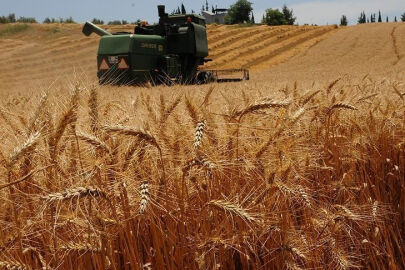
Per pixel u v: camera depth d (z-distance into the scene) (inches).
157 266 104.3
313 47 2399.1
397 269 144.5
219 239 107.1
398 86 249.6
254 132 132.9
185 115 118.0
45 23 2827.3
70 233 101.3
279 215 117.6
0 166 96.5
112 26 2551.7
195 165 105.1
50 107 107.0
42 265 97.2
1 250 89.4
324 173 158.1
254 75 1346.0
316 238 125.1
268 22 4943.4
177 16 818.2
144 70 736.3
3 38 2504.9
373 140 182.9
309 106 176.1
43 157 96.9
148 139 98.5
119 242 109.2
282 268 116.5
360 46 2301.9
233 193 114.5
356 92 218.5
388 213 166.6
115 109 132.8
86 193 89.0
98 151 105.3
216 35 2842.0
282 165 118.5
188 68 821.2
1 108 124.3
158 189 104.9
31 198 95.4
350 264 129.1
